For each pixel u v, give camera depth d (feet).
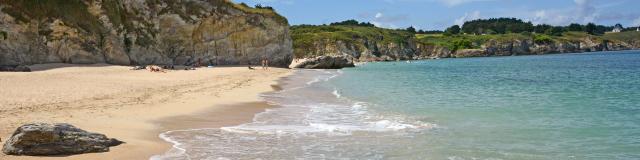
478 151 37.96
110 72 131.54
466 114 59.62
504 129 47.98
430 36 608.60
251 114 60.44
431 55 504.84
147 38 194.08
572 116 57.41
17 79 92.48
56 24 154.10
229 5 229.66
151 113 57.52
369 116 58.49
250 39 232.94
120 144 38.65
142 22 193.36
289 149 39.11
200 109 63.36
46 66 139.85
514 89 101.30
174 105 65.92
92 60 162.50
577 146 39.75
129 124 49.08
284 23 248.11
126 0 188.44
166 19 207.31
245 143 41.45
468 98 81.41
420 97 83.20
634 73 155.02
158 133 45.62
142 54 189.98
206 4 221.46
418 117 57.21
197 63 215.51
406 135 45.03
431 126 50.21
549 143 40.93
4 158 32.24
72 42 157.38
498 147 39.45
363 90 99.50
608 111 62.18
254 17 234.99
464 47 526.16
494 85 114.62
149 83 100.42
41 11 151.33
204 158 35.55
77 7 165.27
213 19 221.25
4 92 70.18
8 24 138.92
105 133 42.86
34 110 54.29
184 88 92.68
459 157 36.04
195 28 215.51
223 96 80.94
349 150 38.73
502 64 279.08
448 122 53.01
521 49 548.72
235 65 224.74
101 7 172.96
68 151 34.50
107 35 171.83
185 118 55.62
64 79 98.94
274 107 68.18
